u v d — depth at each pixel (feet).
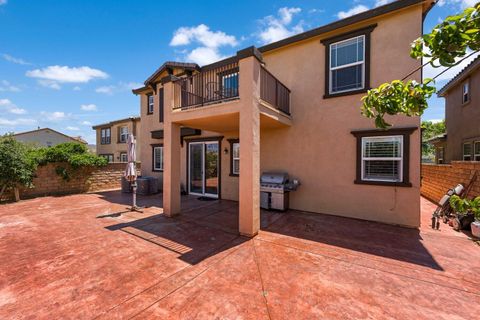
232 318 7.59
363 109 8.80
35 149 32.86
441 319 7.50
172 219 19.58
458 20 5.03
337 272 10.61
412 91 7.09
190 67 27.94
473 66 28.71
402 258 12.06
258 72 16.12
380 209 18.74
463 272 10.56
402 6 17.20
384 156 18.79
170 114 20.01
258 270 10.78
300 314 7.79
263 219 19.51
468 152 32.09
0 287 9.32
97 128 69.92
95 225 17.93
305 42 22.18
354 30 19.47
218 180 28.89
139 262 11.58
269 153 24.25
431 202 27.35
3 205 25.84
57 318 7.55
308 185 22.11
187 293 8.96
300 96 22.48
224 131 26.99
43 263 11.45
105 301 8.45
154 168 37.68
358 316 7.68
